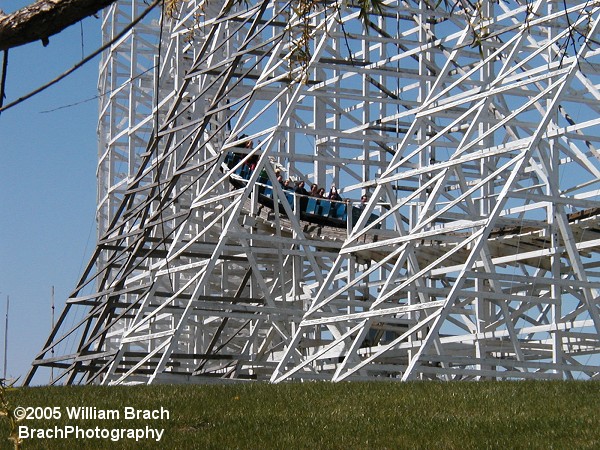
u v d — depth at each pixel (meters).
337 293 56.72
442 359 50.88
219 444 29.98
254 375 63.66
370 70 63.94
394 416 32.59
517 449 28.47
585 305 54.38
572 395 35.00
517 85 55.25
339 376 53.25
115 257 66.31
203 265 60.25
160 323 76.12
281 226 68.31
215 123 71.69
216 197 61.69
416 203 63.81
